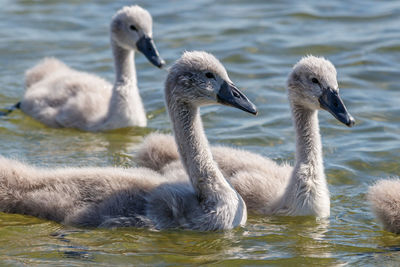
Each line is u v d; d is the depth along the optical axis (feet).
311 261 36.88
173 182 41.32
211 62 40.42
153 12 81.10
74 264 35.88
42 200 40.24
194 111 40.86
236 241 39.17
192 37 73.82
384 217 40.32
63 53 71.72
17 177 40.96
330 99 41.83
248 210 43.16
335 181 47.29
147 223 39.22
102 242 38.37
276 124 56.03
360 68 66.08
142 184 40.60
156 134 48.19
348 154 50.65
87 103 57.57
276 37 73.41
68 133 56.34
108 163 49.60
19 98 63.16
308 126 42.47
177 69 40.57
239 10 81.51
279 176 44.47
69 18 80.28
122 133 56.34
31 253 37.04
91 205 39.73
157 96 62.39
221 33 74.79
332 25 76.38
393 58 67.97
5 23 78.69
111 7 83.41
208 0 85.05
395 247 38.68
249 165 45.09
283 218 42.14
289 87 43.32
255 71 65.98
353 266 36.29
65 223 40.01
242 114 57.93
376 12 79.46
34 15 81.20
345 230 40.91
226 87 40.45
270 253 37.76
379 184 41.60
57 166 48.62
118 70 57.52
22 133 55.77
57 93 59.67
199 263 36.40
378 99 59.88
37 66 64.85
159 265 36.04
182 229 39.42
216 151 46.55
